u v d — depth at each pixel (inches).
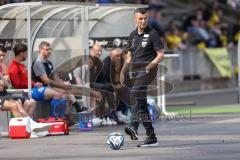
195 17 3538.4
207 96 2837.1
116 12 1862.7
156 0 3575.3
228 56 3193.9
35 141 1489.9
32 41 1665.8
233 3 4005.9
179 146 1360.7
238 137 1488.7
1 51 1624.0
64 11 1744.6
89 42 1866.4
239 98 2288.4
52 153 1302.9
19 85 1669.5
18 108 1566.2
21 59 1672.0
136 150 1316.4
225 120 1879.9
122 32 1893.5
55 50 1774.1
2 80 1590.8
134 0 3243.1
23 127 1539.1
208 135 1534.2
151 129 1355.8
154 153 1274.6
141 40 1336.1
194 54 3019.2
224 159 1189.1
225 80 3171.8
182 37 3326.8
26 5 1614.2
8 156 1274.6
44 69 1697.8
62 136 1573.6
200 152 1274.6
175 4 3700.8
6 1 2294.5
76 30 1795.0
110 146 1332.4
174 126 1743.4
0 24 1676.9
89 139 1510.8
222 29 3585.1
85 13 1776.6
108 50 1889.8
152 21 3085.6
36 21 1679.4
